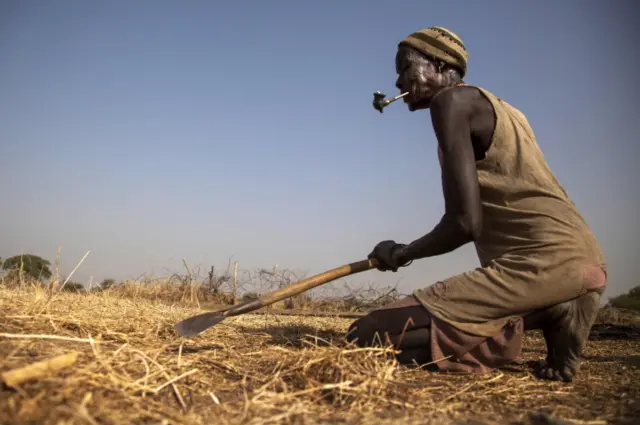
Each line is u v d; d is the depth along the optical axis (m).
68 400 0.81
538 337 2.35
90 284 2.32
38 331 1.29
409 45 1.46
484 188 1.34
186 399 0.94
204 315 1.36
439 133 1.32
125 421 0.79
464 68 1.46
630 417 0.97
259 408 0.92
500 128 1.32
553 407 1.03
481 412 0.98
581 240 1.27
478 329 1.26
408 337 1.29
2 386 0.83
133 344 1.34
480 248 1.40
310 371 1.08
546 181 1.31
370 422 0.89
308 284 1.43
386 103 1.44
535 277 1.24
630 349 1.91
